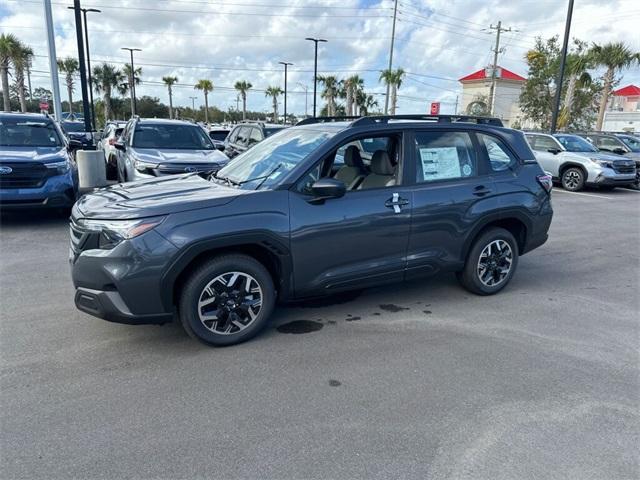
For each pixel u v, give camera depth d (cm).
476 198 483
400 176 450
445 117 494
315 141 435
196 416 298
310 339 408
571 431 291
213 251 379
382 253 439
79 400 312
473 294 525
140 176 899
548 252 738
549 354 390
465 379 348
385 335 419
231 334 388
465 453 269
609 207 1209
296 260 398
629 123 4328
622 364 376
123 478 246
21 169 758
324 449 270
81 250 361
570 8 2009
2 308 460
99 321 433
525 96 3425
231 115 8650
